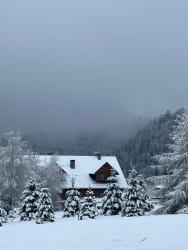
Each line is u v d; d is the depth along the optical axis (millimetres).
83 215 40906
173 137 36031
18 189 48094
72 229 17422
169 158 35188
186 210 31109
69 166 81750
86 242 14031
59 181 55625
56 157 58375
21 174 48906
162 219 18953
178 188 32375
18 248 13773
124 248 12688
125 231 15531
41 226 19938
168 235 14016
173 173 34406
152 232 14789
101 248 12938
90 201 41562
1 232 18562
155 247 12453
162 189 35125
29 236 16359
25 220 41375
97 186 78562
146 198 43281
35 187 42438
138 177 48500
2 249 13750
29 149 53844
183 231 14516
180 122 35938
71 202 45844
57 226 19203
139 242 13328
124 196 41750
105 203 44938
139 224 17266
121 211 42250
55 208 55250
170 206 33125
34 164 53031
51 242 14531
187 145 34875
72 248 13258
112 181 45469
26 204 41625
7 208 46938
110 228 16703
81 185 77812
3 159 49250
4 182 48031
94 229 16797
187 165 34156
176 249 12031
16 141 50312
